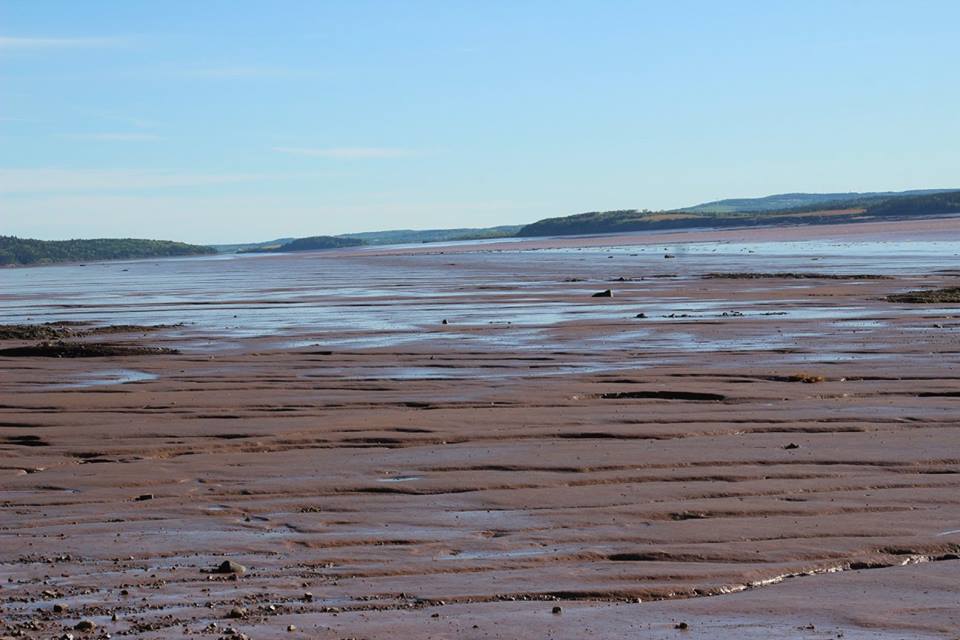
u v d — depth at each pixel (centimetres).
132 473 1303
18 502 1180
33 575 905
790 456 1302
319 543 989
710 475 1220
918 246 8850
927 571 880
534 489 1180
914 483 1166
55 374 2328
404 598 833
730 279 5288
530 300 4297
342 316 3766
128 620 787
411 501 1141
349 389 1998
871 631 751
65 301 5462
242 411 1755
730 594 838
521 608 809
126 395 1961
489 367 2275
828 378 1967
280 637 748
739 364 2203
